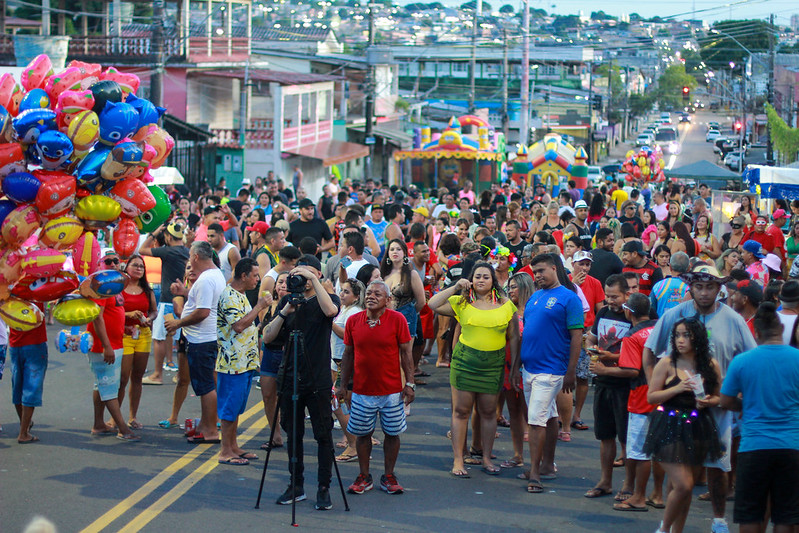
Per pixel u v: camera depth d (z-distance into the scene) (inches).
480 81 3088.1
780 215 663.1
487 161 1663.4
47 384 464.8
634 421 296.7
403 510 296.2
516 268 511.2
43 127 313.6
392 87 2506.2
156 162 348.8
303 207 555.8
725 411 269.9
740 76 2908.5
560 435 387.5
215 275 362.9
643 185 1375.5
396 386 308.5
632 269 450.0
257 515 288.4
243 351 340.8
